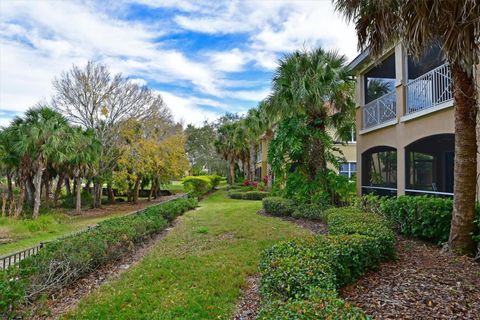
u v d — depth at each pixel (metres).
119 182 21.69
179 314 3.99
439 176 11.74
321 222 10.02
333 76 11.49
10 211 15.01
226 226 10.29
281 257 4.19
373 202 8.89
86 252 5.82
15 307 4.05
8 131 15.04
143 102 22.00
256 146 32.12
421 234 6.62
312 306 2.65
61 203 20.81
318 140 12.12
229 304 4.32
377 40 5.85
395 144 10.09
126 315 4.05
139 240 8.26
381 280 4.37
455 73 5.42
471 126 5.41
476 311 3.35
